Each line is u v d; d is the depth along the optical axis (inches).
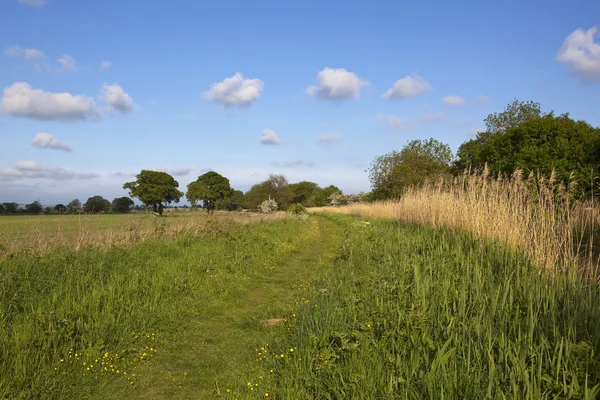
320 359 168.6
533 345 152.7
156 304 262.5
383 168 1444.4
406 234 500.7
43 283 252.8
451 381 134.6
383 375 147.1
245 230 625.0
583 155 682.2
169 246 428.5
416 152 1435.8
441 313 193.3
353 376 148.3
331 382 153.9
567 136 742.5
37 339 190.4
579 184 539.2
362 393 138.9
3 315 207.6
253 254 453.1
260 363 189.3
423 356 156.6
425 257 322.0
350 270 350.6
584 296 198.5
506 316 178.2
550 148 725.3
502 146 841.5
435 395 129.6
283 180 2802.7
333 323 202.5
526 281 221.1
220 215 681.0
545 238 283.0
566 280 212.5
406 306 205.9
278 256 478.0
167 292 291.4
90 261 312.0
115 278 287.7
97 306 235.8
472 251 306.7
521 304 194.2
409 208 714.2
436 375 138.2
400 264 310.3
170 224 518.3
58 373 175.6
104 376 180.2
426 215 570.9
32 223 382.9
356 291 259.0
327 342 183.8
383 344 170.9
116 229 438.3
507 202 374.0
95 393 167.0
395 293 236.1
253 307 291.9
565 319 171.8
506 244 310.8
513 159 772.6
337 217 1347.2
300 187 4379.9
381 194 1478.8
